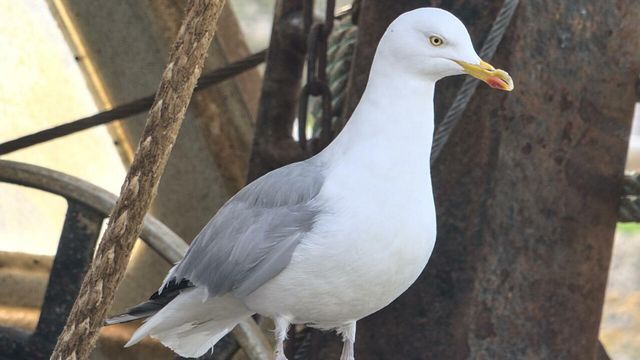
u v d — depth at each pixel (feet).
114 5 42.29
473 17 32.27
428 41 25.21
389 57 25.45
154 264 42.27
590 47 32.78
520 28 31.78
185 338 27.63
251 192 26.22
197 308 26.68
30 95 44.57
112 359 40.68
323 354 34.73
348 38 37.14
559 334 33.40
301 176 25.57
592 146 33.19
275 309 25.84
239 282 25.70
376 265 24.77
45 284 43.09
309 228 24.86
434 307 32.71
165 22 41.98
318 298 25.29
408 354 32.96
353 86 33.94
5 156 45.44
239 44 43.88
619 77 33.37
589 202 33.35
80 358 20.24
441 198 32.50
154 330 26.94
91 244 36.65
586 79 32.86
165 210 43.70
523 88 32.04
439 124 32.60
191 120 42.45
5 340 37.78
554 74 32.37
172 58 19.56
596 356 35.09
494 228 32.30
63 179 36.47
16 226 45.29
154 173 19.81
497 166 32.09
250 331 34.12
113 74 43.37
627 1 33.17
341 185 24.91
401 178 24.91
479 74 25.13
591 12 32.63
